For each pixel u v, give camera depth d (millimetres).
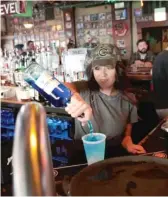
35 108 575
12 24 7691
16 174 537
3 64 3322
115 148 1470
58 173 1061
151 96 2416
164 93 2572
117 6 6477
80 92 1747
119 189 765
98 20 6809
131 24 6457
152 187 774
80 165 1138
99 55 1663
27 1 3072
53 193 566
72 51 2754
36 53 3219
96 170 882
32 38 7586
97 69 1690
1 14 2924
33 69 1040
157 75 2857
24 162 532
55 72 2850
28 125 550
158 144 1442
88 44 5727
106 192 751
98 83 1732
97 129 1607
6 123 3014
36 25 7461
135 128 1798
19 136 545
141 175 851
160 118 1997
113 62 1671
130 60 5629
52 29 7336
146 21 6215
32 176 531
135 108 1808
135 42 6488
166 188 765
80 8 6961
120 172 869
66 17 7105
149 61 5277
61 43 7137
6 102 3059
